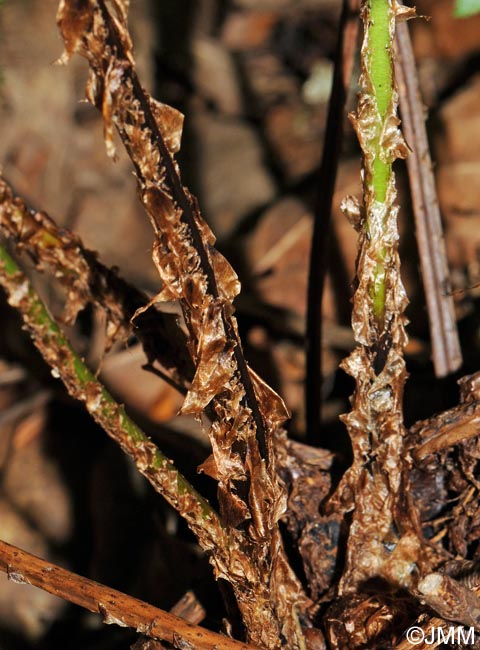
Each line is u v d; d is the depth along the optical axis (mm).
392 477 298
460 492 317
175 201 258
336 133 351
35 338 273
